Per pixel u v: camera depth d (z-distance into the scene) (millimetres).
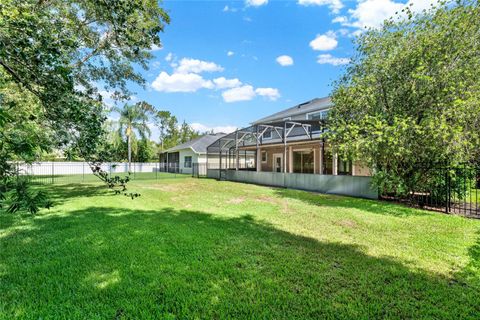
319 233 4855
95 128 3137
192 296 2604
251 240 4395
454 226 5254
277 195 10062
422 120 6863
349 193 9789
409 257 3656
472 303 2525
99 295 2611
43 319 2223
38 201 2195
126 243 4160
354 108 8586
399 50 7641
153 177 20797
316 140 12805
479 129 6465
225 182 16047
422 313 2367
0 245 4043
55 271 3146
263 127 15836
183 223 5523
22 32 2281
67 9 5285
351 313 2348
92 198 8797
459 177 6852
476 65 6758
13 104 2395
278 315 2311
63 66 2717
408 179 7453
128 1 3230
